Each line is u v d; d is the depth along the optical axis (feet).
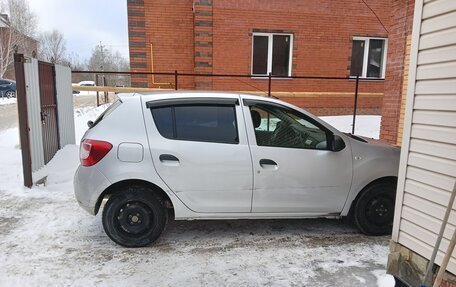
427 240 8.21
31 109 18.70
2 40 150.10
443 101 7.70
